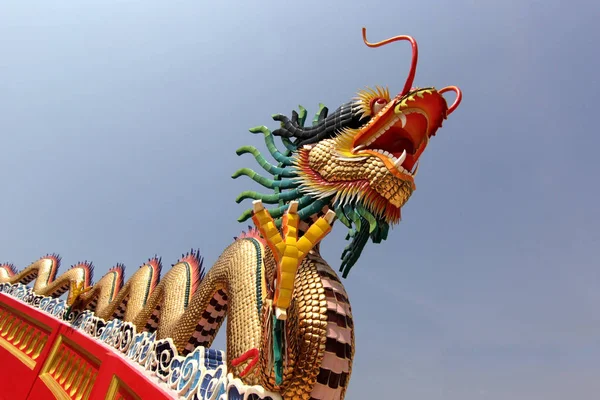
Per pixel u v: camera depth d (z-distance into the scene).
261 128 6.19
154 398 5.55
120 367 7.15
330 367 3.92
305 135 5.51
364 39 4.98
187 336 6.54
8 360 12.73
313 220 4.98
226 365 5.20
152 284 10.10
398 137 4.59
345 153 4.68
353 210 4.44
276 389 4.08
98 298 12.41
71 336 10.35
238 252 6.45
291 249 3.70
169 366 6.06
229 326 5.57
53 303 13.23
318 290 4.24
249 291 5.62
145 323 8.63
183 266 8.69
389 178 4.26
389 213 4.43
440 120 4.56
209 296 6.64
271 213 5.22
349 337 4.15
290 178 5.36
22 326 13.99
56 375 10.03
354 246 4.96
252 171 5.92
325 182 4.74
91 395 7.68
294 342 4.07
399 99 4.43
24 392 10.56
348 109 5.02
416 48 4.48
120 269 12.65
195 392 5.13
